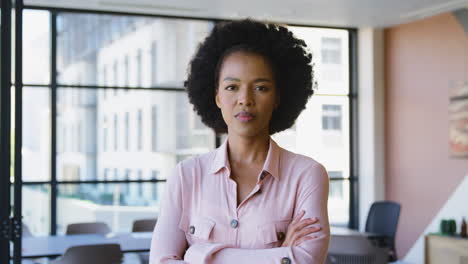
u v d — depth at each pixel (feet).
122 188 30.22
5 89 10.68
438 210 26.11
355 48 29.76
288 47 5.35
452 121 25.39
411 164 27.63
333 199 29.63
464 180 24.77
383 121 29.14
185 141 31.14
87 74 32.89
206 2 23.44
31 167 25.25
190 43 30.09
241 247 4.86
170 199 5.15
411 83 27.63
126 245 18.75
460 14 24.97
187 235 5.09
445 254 23.84
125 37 32.07
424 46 26.89
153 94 31.60
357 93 29.81
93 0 23.39
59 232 28.30
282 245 4.83
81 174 32.83
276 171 4.96
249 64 4.93
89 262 16.69
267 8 24.53
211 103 5.66
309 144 29.40
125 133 32.37
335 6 24.20
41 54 25.17
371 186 29.04
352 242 19.13
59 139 33.04
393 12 25.29
